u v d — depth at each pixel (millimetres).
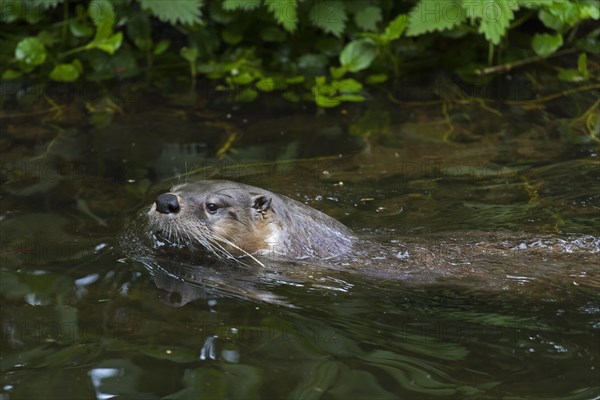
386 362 7008
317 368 6910
